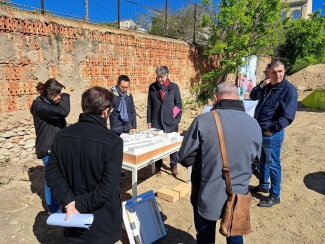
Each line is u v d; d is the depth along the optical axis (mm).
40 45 4891
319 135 6914
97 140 1635
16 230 2963
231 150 1819
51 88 2627
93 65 6023
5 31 4363
